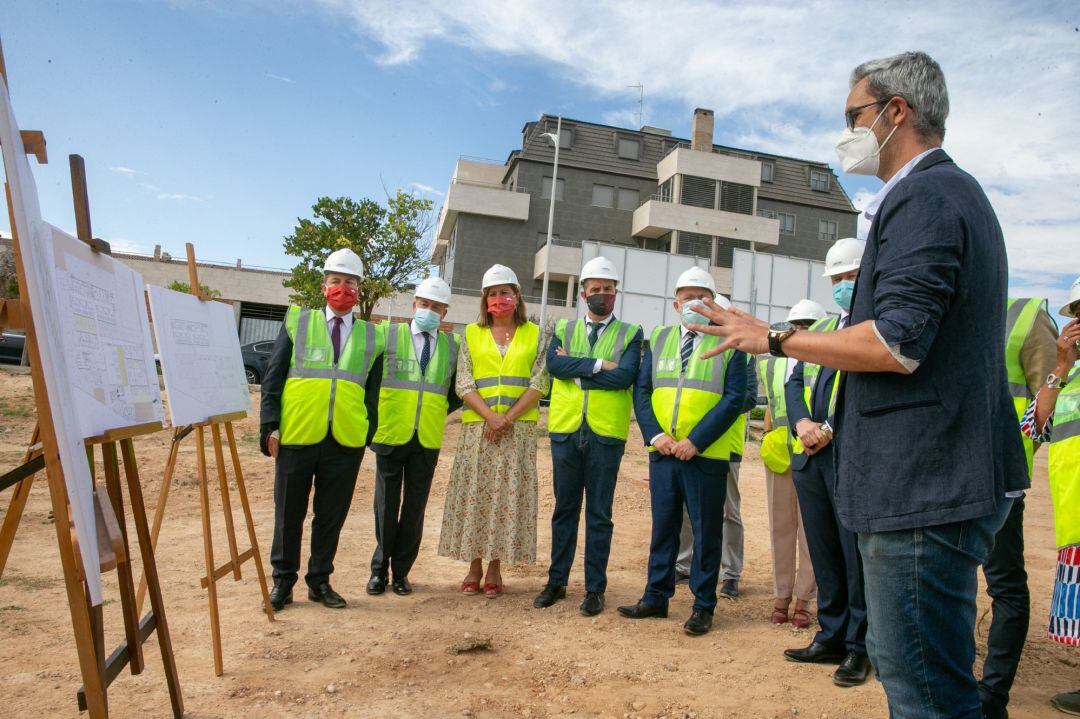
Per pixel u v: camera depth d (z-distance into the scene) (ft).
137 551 19.02
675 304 16.56
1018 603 11.09
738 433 17.95
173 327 11.81
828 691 11.95
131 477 9.53
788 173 128.26
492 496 16.96
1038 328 11.71
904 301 5.80
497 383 17.13
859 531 6.23
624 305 69.36
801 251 124.36
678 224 110.63
